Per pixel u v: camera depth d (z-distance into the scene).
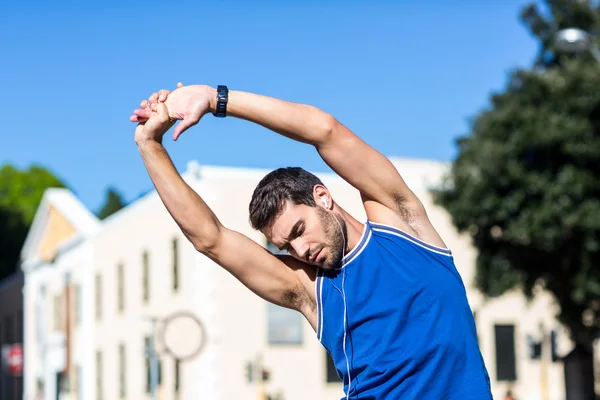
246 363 24.48
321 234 3.11
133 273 29.08
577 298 19.12
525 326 27.72
